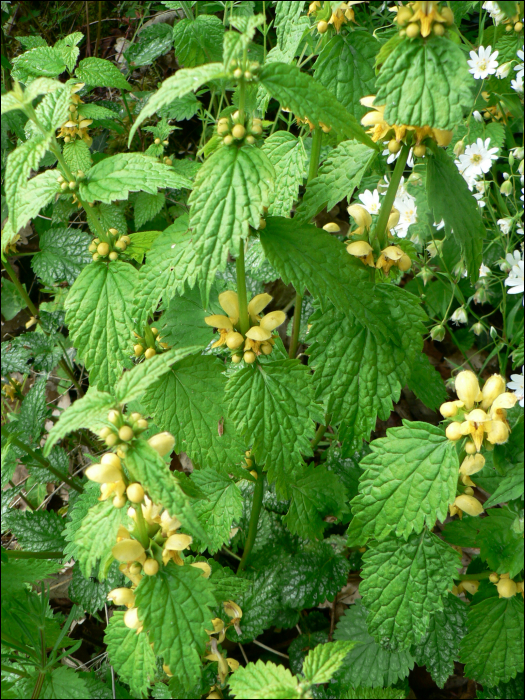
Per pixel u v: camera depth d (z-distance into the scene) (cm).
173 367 35
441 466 32
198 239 28
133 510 29
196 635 29
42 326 46
